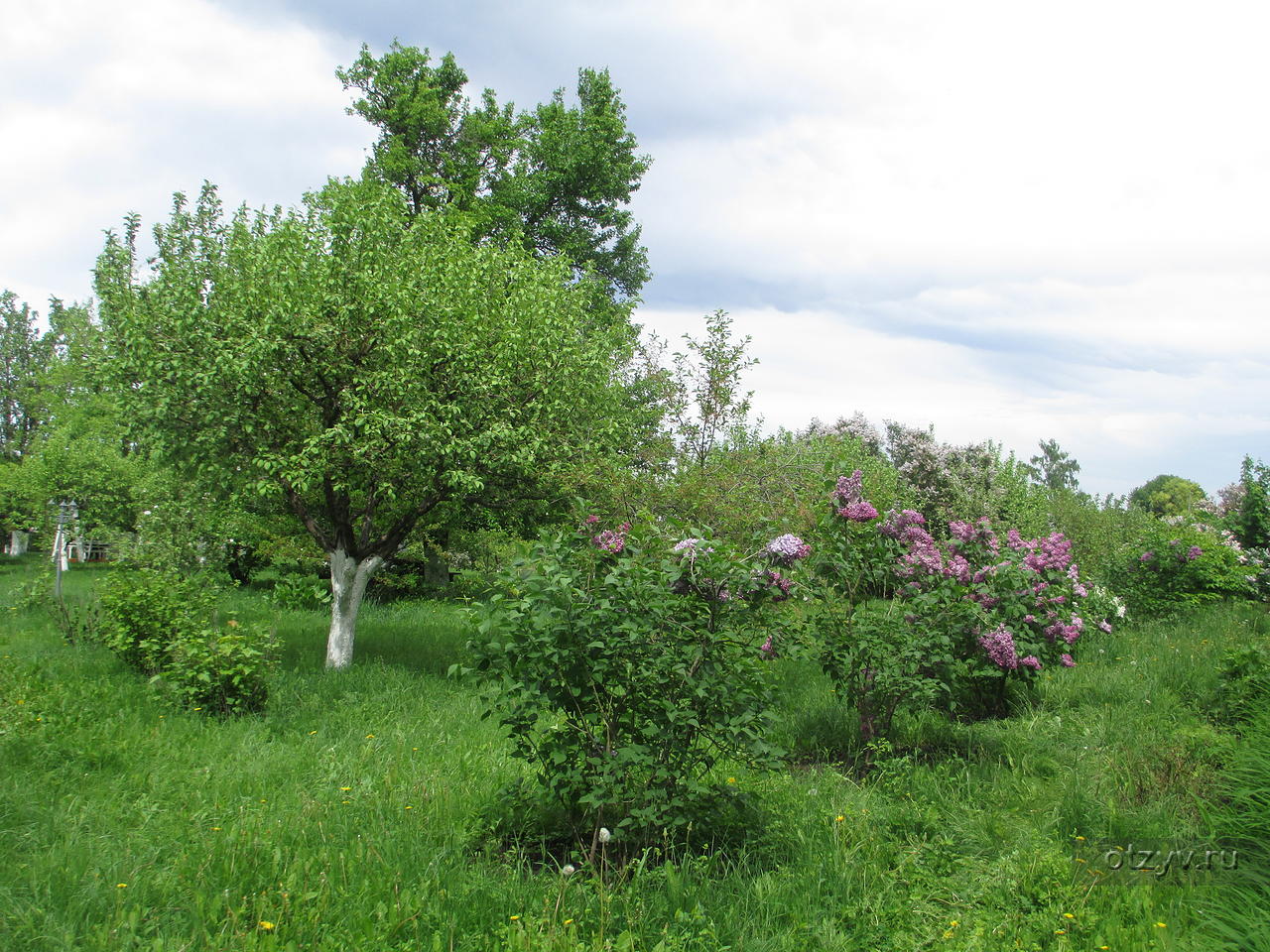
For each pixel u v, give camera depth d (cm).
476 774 572
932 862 421
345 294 925
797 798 510
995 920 365
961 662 693
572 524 991
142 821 484
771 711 456
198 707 738
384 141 2023
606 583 429
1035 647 702
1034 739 623
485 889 390
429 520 1152
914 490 1978
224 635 801
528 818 466
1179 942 329
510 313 1000
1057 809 478
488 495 1061
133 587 955
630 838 431
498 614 431
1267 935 316
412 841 439
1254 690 624
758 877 411
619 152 2247
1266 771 425
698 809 432
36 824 463
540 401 979
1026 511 2028
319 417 989
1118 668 848
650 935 355
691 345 1078
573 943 340
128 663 902
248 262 938
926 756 630
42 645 1076
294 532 1563
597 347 1065
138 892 384
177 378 882
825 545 658
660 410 1111
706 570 444
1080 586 847
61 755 585
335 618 1000
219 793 531
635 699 438
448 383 958
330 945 339
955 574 693
